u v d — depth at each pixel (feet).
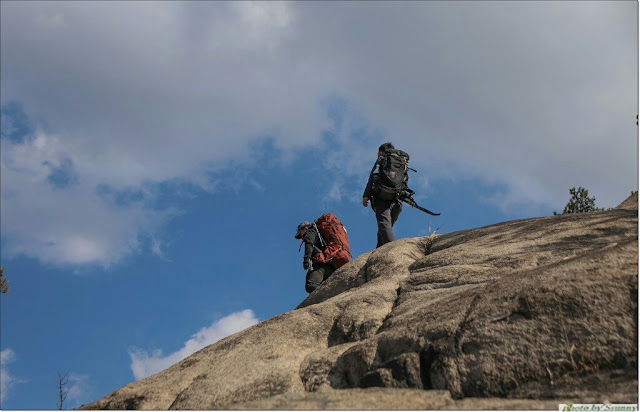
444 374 11.32
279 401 11.00
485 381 10.91
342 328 15.87
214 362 15.01
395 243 23.17
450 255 18.89
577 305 11.15
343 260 28.78
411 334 12.41
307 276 28.76
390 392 11.06
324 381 13.17
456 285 16.65
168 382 14.39
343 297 17.72
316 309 16.89
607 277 11.39
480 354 11.25
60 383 20.77
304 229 29.84
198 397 13.53
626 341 10.40
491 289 12.52
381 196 30.63
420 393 10.90
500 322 11.55
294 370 13.94
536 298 11.56
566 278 11.73
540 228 19.24
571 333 10.84
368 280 21.03
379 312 16.16
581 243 17.15
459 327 11.85
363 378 12.27
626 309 10.79
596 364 10.36
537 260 16.74
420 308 15.07
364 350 12.96
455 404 10.11
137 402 13.87
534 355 10.84
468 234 21.77
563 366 10.54
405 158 31.04
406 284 17.52
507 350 11.09
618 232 17.42
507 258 17.21
